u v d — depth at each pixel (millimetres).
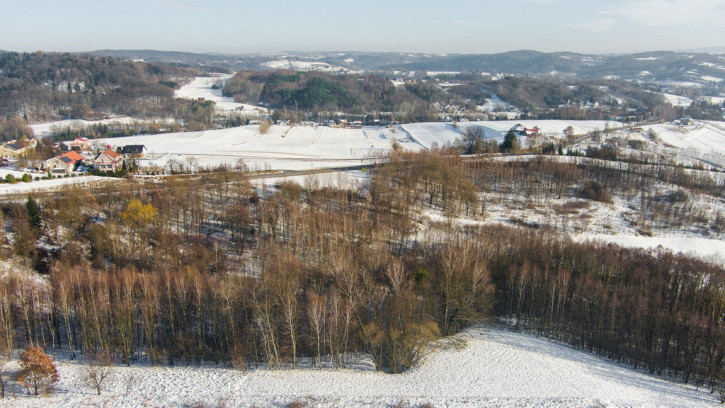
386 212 171625
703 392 82500
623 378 85938
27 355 76562
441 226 163875
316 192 182250
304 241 140125
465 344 96812
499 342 98812
